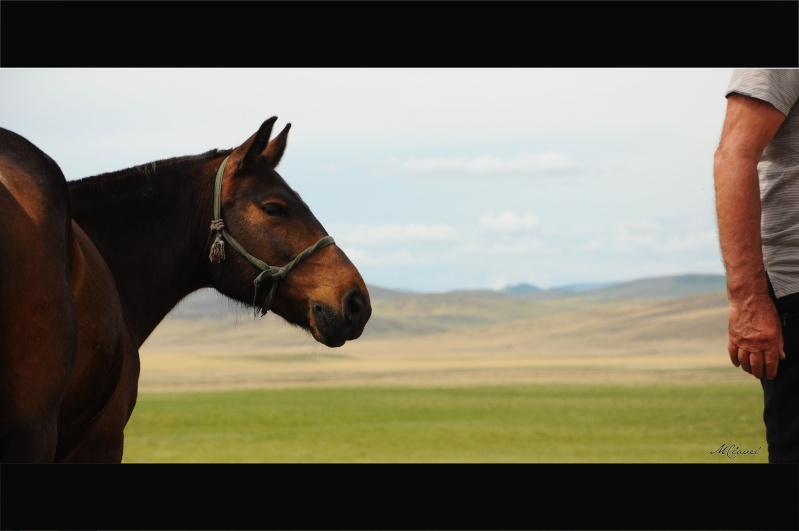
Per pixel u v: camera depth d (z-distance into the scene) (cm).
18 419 355
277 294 564
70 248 414
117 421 510
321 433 3084
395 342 19262
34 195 370
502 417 3753
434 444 2691
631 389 5516
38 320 358
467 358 12975
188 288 580
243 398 5088
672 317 17700
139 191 558
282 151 594
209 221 566
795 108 363
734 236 347
